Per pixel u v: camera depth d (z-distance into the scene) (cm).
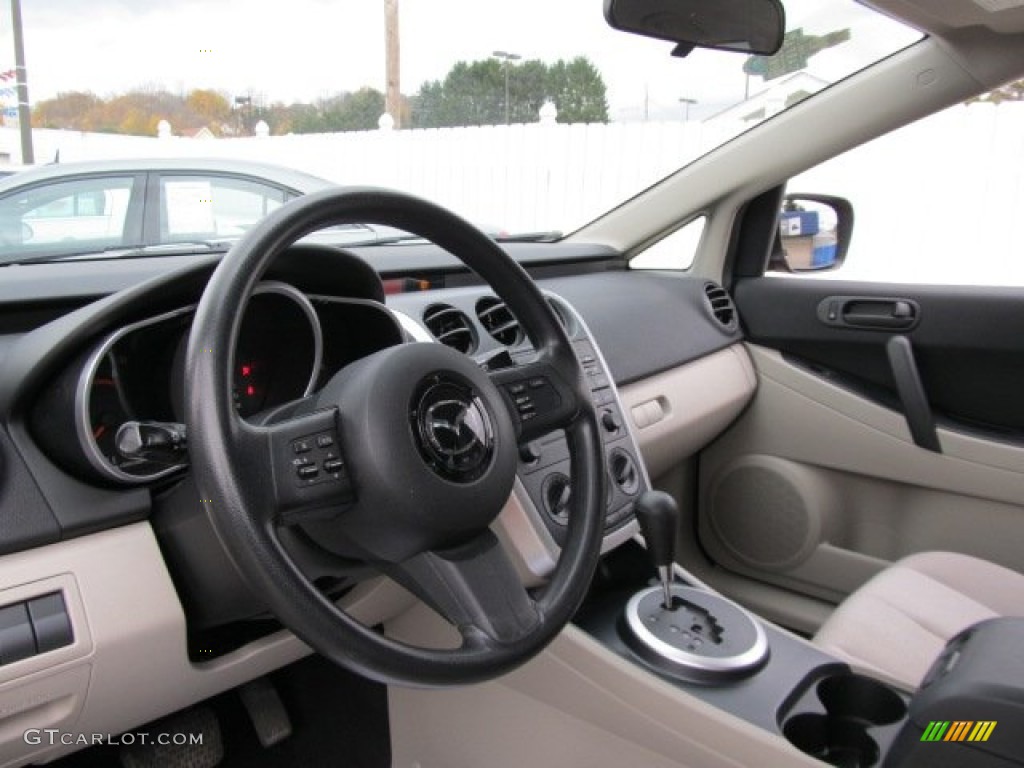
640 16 158
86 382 89
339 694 158
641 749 122
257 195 165
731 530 219
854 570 200
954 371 189
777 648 127
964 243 254
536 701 130
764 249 215
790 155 200
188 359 76
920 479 192
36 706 90
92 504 93
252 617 106
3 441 92
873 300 195
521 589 88
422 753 146
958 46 173
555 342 106
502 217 267
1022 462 180
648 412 174
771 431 210
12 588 87
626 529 139
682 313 200
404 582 86
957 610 145
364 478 78
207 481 73
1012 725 89
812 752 115
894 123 189
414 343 86
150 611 94
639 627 125
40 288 120
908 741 97
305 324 104
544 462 127
